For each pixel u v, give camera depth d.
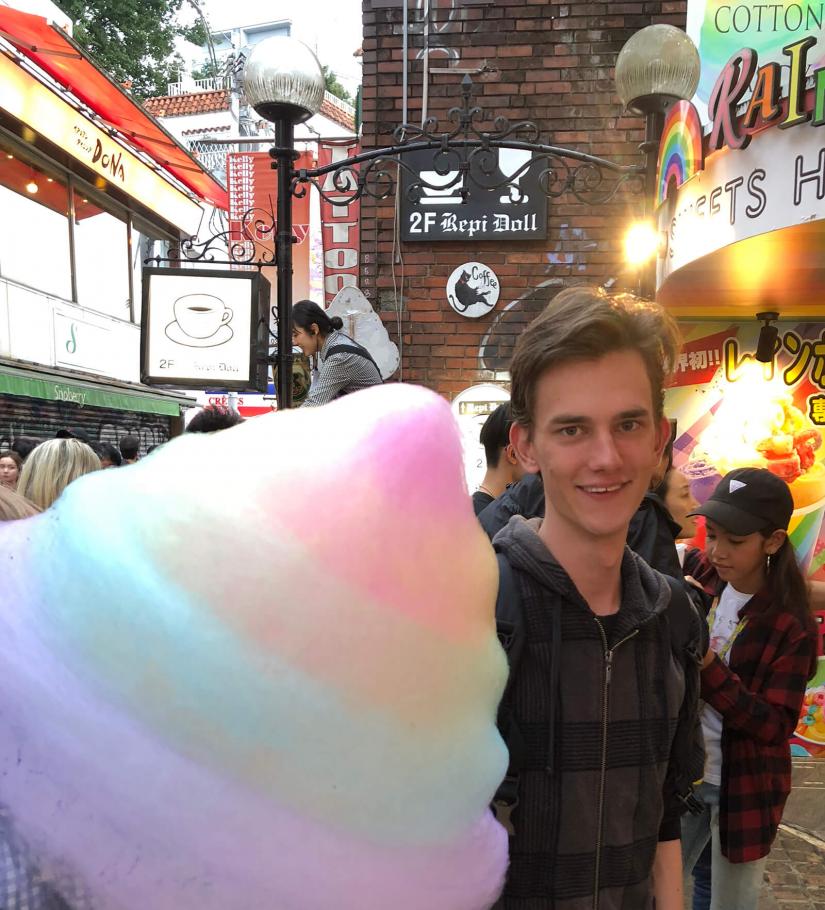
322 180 5.54
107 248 11.16
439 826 0.80
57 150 9.16
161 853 0.71
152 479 0.78
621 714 1.22
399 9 4.99
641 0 4.86
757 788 2.03
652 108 3.35
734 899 2.13
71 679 0.73
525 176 4.92
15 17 5.69
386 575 0.73
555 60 4.92
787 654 1.99
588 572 1.20
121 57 22.45
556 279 4.99
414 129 3.48
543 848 1.18
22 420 9.26
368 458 0.75
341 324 3.67
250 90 3.26
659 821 1.28
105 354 10.93
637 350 1.10
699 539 4.58
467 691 0.83
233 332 3.82
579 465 1.11
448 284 5.05
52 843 0.72
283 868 0.72
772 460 4.52
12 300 8.73
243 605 0.71
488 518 2.19
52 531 0.82
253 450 0.78
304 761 0.71
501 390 4.68
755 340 4.54
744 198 2.76
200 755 0.71
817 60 2.64
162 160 9.05
